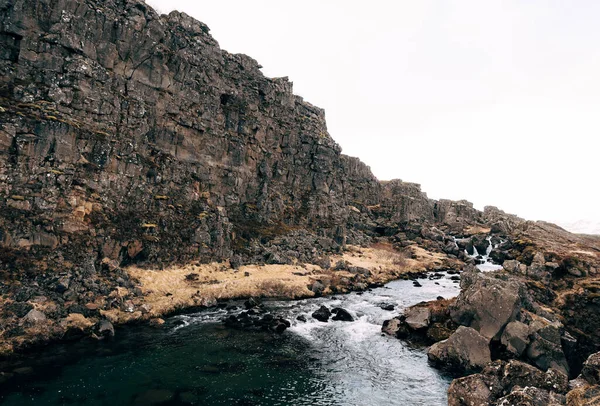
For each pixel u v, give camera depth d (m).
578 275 41.84
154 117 60.28
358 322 44.25
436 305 43.59
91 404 23.64
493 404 23.92
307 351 34.91
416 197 135.88
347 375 30.53
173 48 64.69
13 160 40.25
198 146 68.50
